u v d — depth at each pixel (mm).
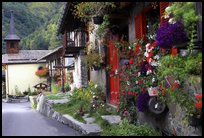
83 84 21766
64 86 32062
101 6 10578
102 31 12297
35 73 45688
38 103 23938
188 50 6504
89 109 13344
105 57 14523
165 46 6871
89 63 15195
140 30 10047
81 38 21109
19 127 12758
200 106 6258
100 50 15188
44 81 46281
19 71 46094
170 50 7715
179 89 7102
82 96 16891
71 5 15156
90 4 11062
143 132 8422
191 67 6422
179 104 7320
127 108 10195
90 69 16984
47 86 42531
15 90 45594
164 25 6992
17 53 49656
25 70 46250
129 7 10750
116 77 12883
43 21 75812
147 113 9266
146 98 8617
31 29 72750
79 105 15109
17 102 39688
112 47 13250
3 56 48438
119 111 10656
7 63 45812
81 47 21109
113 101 13594
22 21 72125
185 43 6621
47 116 16812
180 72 6547
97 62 14898
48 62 44312
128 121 9641
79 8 11930
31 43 66438
